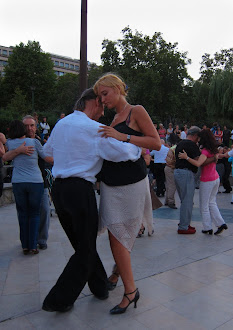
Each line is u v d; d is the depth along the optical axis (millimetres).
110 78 2551
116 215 2482
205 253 3977
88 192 2412
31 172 3842
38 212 3959
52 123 32781
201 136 4707
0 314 2539
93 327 2354
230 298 2799
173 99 39844
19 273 3387
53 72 54844
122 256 2541
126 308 2555
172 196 6926
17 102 39094
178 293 2893
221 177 8859
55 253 4016
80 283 2453
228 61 50719
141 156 2592
